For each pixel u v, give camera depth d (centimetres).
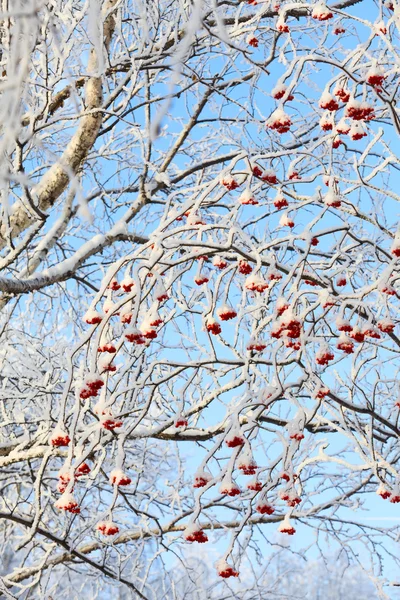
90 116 530
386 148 462
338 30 482
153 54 507
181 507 646
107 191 707
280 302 371
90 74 457
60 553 670
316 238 410
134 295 360
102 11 513
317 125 668
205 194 408
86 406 434
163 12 532
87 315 367
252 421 379
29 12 195
